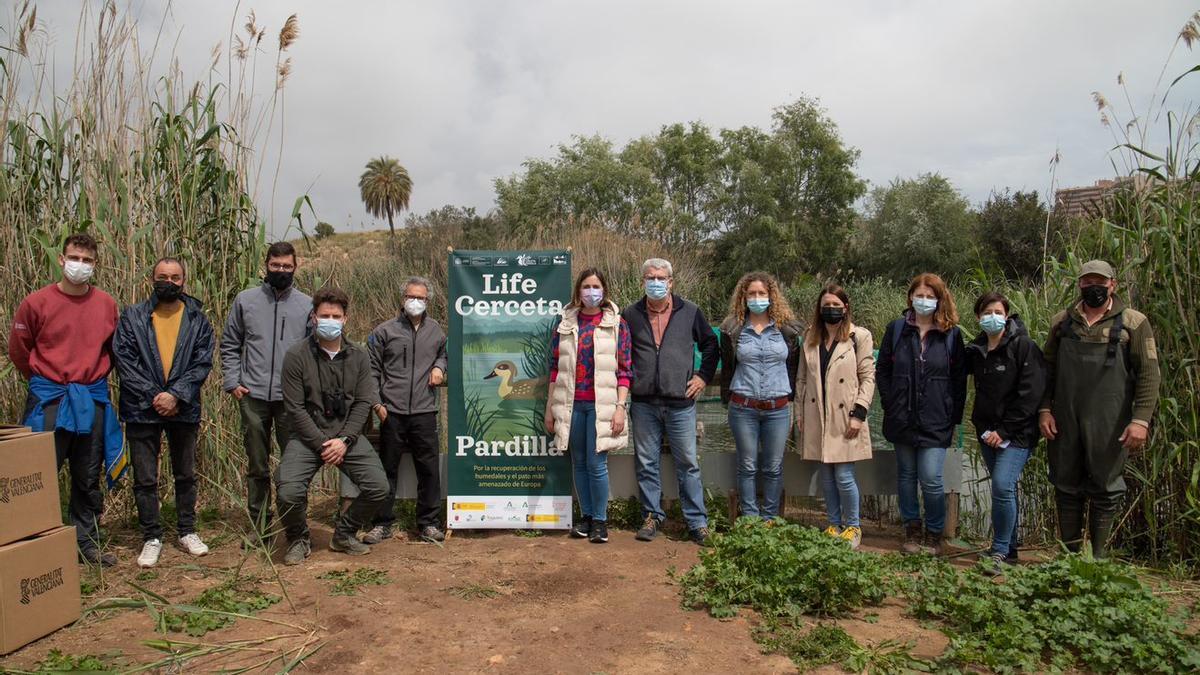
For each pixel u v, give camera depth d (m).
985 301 4.86
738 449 5.44
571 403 5.39
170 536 5.43
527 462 5.70
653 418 5.41
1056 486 4.94
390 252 19.89
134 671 3.31
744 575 4.16
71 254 4.49
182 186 6.02
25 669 3.38
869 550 5.38
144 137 5.97
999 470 4.87
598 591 4.43
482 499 5.68
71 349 4.59
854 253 36.12
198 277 6.10
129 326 4.82
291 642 3.67
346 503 5.51
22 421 4.59
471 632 3.81
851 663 3.38
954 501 5.71
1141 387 4.61
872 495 6.12
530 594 4.37
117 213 5.78
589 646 3.65
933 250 31.44
